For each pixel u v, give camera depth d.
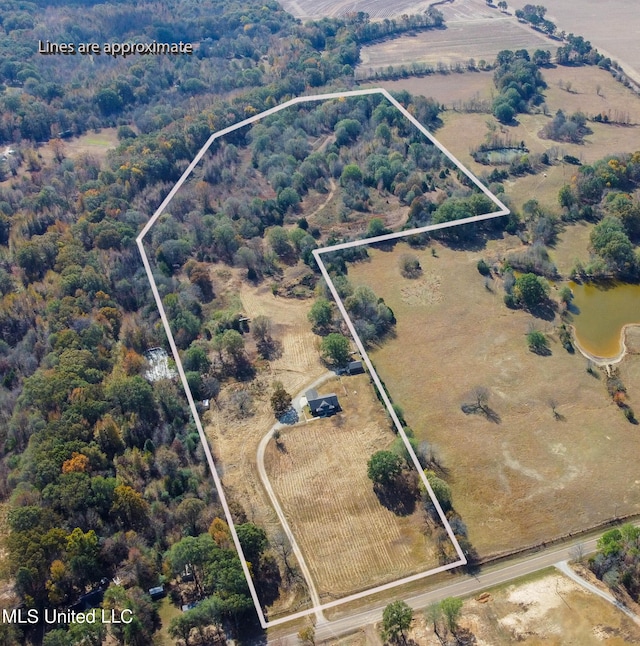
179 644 133.62
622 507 159.88
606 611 137.12
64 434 166.50
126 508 152.62
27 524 145.12
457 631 135.12
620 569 142.50
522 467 170.62
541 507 160.75
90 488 154.75
